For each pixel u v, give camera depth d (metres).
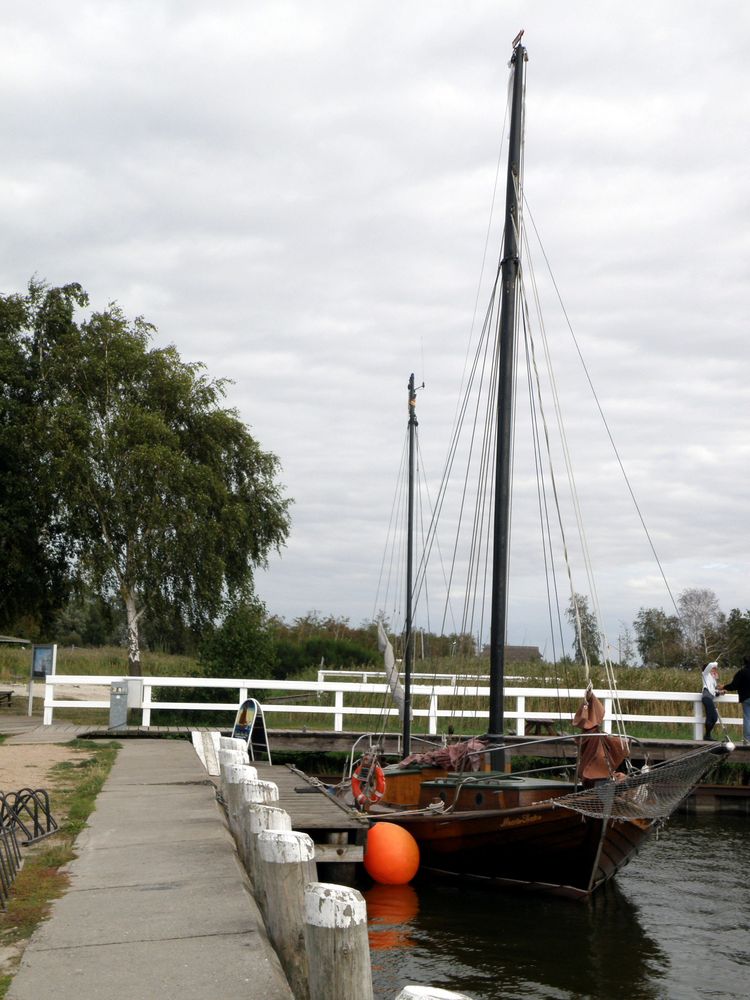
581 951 10.23
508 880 12.95
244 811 8.79
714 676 22.12
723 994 8.94
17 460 31.00
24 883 7.47
